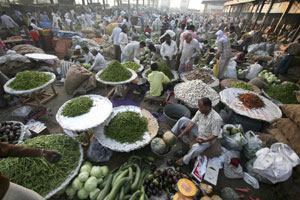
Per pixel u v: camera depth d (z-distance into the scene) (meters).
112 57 8.84
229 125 3.66
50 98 5.30
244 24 16.34
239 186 2.99
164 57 6.50
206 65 7.75
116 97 5.42
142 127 3.43
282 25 11.65
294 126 3.17
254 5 17.38
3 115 4.51
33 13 16.00
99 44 10.20
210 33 15.35
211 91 4.29
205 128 3.03
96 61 6.08
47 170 2.47
